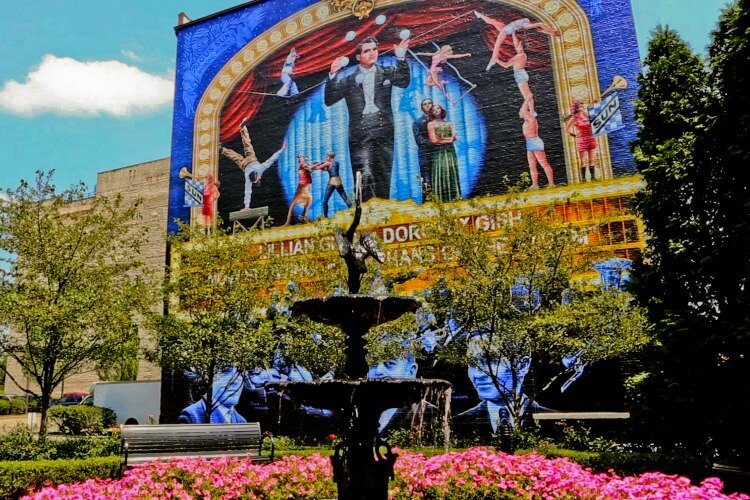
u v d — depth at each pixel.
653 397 9.91
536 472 7.59
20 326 12.77
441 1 20.59
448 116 19.56
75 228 13.99
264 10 23.30
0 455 11.34
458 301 13.08
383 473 6.62
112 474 9.93
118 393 25.86
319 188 20.69
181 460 8.53
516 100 18.89
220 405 19.95
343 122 20.94
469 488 7.43
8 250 13.48
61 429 23.67
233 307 15.29
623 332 12.06
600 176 17.42
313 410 18.86
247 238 16.36
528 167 18.23
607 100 17.89
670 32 11.95
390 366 17.80
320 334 14.74
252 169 21.92
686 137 10.38
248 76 22.92
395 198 19.47
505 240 14.03
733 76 9.40
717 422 8.81
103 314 12.70
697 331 9.23
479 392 16.78
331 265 16.03
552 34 18.97
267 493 7.86
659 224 10.45
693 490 6.44
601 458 9.81
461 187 18.83
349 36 21.64
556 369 16.17
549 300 13.28
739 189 9.41
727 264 9.29
